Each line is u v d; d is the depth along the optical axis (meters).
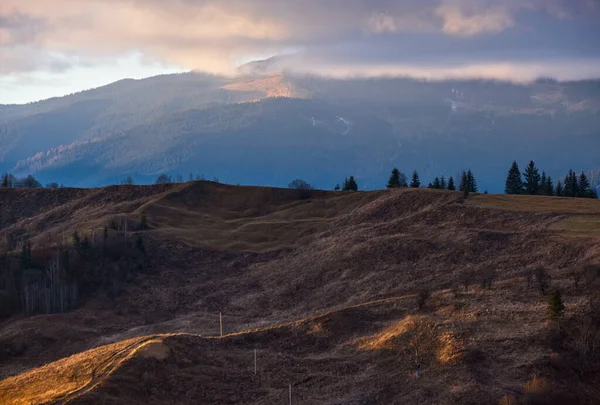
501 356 72.00
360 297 113.94
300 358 79.88
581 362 69.19
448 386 69.00
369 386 71.88
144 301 128.25
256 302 123.69
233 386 72.25
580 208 134.50
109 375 67.38
